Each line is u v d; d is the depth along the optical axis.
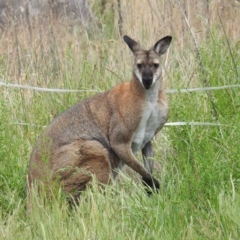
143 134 12.39
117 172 12.32
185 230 9.82
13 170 12.22
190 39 17.30
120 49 16.91
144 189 11.73
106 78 15.88
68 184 11.80
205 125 12.58
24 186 12.31
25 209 11.83
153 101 12.16
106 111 12.38
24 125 14.12
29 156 13.01
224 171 11.27
